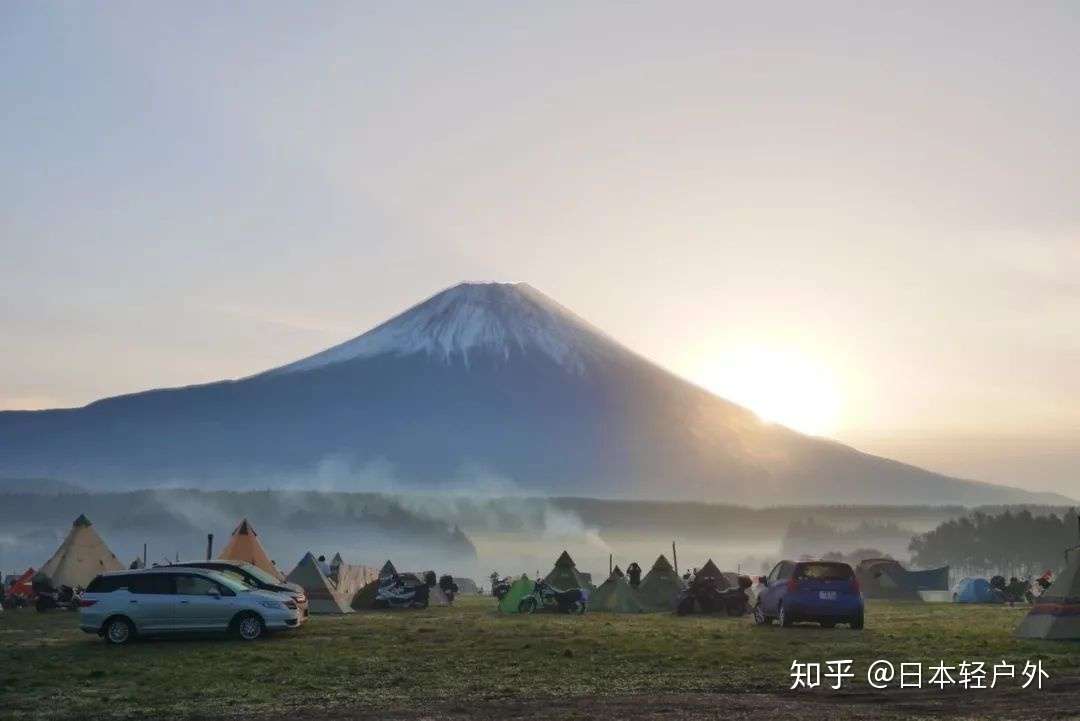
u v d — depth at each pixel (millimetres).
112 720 21203
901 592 83188
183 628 35375
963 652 30219
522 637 35938
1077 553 34719
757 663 28141
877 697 23016
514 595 52875
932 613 52562
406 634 37500
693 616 49500
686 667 27438
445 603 68625
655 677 25781
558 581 56781
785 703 22234
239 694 23938
